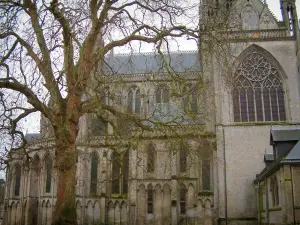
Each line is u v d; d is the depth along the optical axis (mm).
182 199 68062
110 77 32719
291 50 69375
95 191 76312
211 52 30547
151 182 68688
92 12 26156
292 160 41219
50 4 24594
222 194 64312
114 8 27688
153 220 67250
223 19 35062
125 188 75250
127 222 71125
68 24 23969
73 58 25188
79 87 24703
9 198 81812
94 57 26047
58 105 24297
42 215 74938
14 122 26422
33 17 25312
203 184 68812
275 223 47188
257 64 70062
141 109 77625
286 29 70562
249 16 73812
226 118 67688
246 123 67125
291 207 40344
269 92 68938
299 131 48812
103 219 72750
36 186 79000
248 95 69062
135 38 28156
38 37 24594
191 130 43844
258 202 59312
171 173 67812
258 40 69688
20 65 24312
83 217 73750
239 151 65938
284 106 68000
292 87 68000
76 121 24609
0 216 96062
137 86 83500
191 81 50281
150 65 85688
